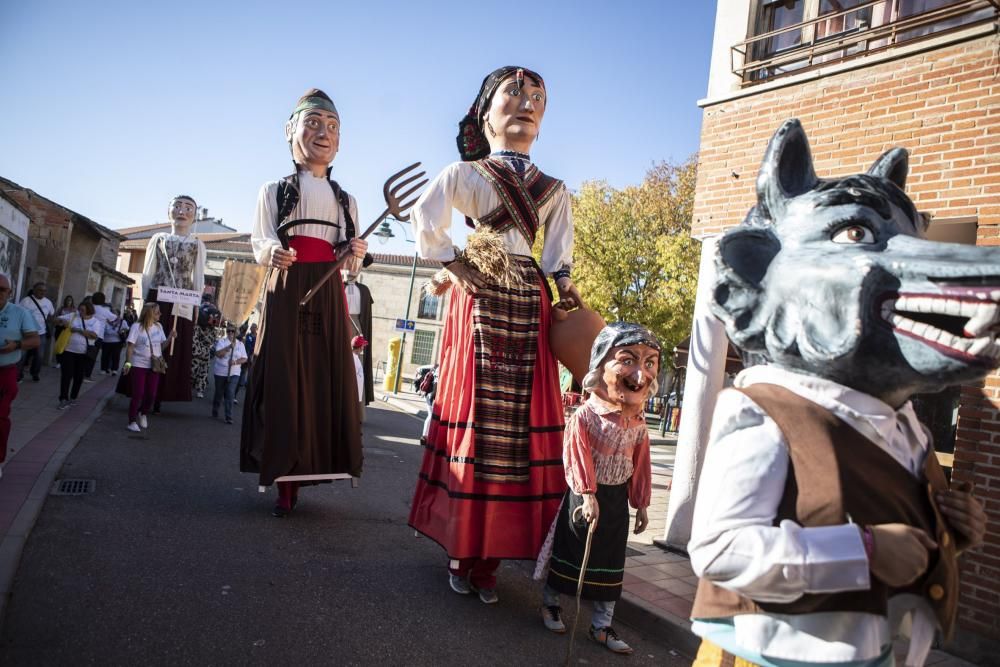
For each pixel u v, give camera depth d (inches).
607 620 165.5
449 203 180.7
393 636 150.4
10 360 232.2
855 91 233.3
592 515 148.4
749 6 270.7
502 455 173.2
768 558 57.7
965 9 210.2
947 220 207.2
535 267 186.5
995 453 189.3
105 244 1045.8
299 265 234.2
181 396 434.0
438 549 220.7
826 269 63.0
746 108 263.9
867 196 66.2
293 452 223.9
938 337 57.9
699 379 257.0
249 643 137.0
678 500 257.9
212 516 221.1
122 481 252.1
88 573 161.0
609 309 948.0
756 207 74.7
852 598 59.7
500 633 161.8
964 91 207.8
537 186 185.5
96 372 683.4
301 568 183.6
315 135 237.8
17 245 635.5
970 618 188.4
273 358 227.3
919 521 61.9
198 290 439.5
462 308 183.5
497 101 188.2
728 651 67.4
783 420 62.7
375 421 625.9
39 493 218.7
